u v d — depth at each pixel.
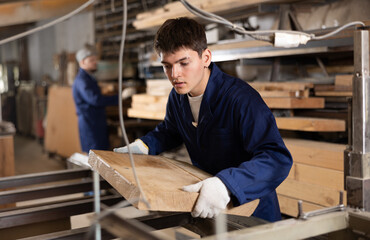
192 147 1.85
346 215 1.23
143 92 5.28
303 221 1.15
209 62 1.56
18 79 12.20
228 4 3.32
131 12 5.82
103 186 2.22
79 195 4.73
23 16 7.18
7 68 12.05
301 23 3.34
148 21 4.31
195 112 1.75
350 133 1.37
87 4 1.12
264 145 1.52
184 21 1.48
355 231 1.22
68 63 7.53
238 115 1.58
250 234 1.05
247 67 3.89
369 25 2.30
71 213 1.88
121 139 5.08
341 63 3.32
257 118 1.54
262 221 1.43
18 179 2.20
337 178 2.51
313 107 2.96
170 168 1.62
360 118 1.28
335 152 2.50
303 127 2.79
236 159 1.71
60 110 6.71
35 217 1.80
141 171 1.49
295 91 2.94
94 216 0.97
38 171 6.32
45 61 11.80
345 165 1.32
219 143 1.69
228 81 1.64
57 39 10.79
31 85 10.18
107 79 6.04
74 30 9.71
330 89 2.98
